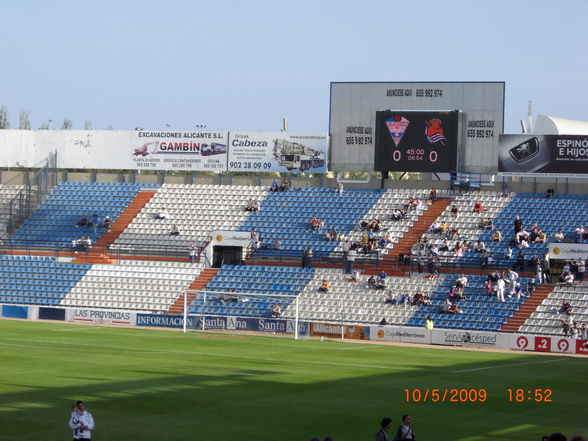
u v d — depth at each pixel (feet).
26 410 125.08
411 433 96.22
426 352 212.02
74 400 133.59
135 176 338.13
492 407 138.21
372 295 258.16
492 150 294.66
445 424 123.85
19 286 285.02
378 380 162.61
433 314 246.06
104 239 306.76
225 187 321.32
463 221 284.61
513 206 287.89
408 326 243.40
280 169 316.60
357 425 121.80
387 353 207.21
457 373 175.32
